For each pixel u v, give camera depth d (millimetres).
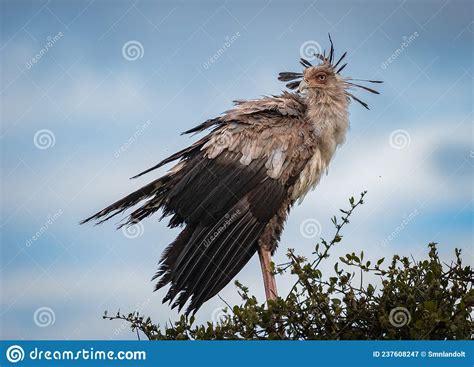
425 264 7129
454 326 6566
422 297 6973
